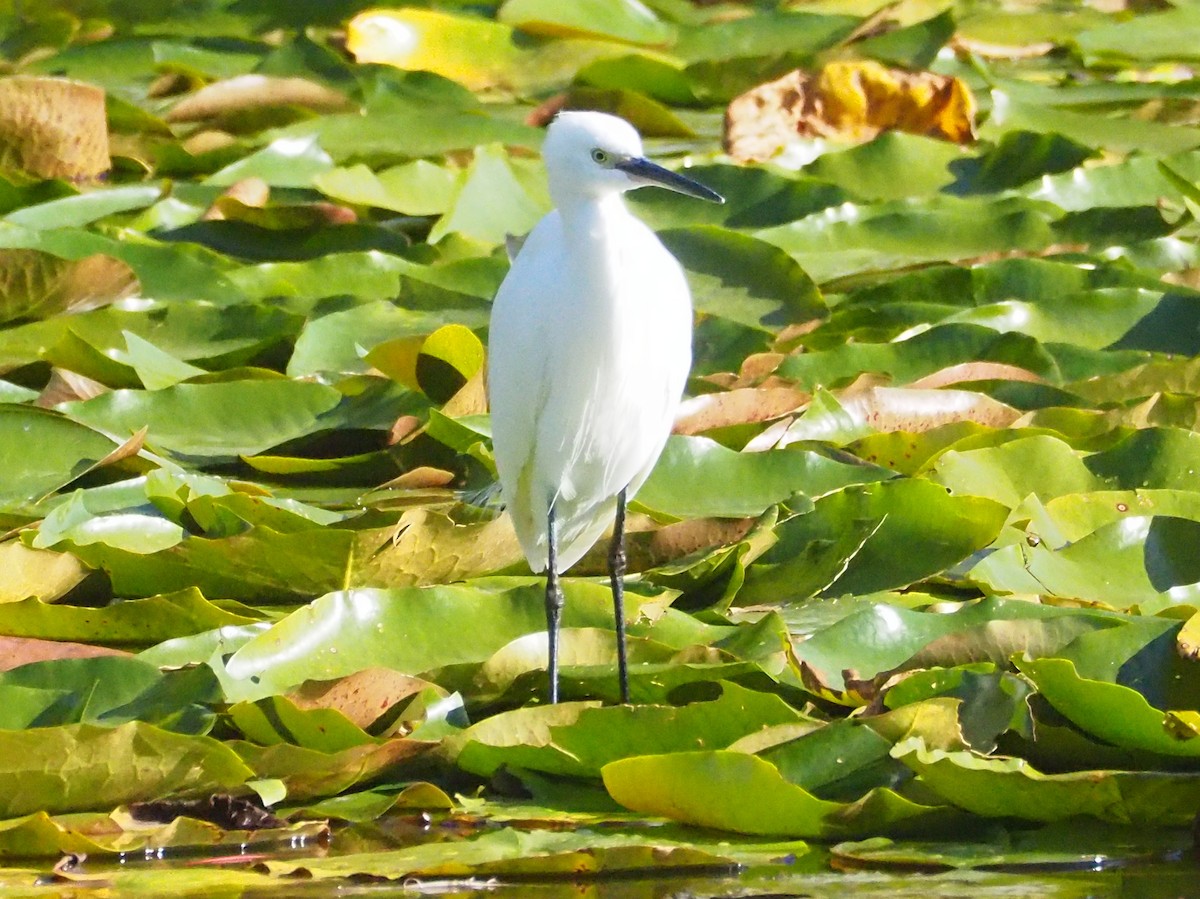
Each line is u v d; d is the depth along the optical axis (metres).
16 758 6.97
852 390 11.16
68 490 10.76
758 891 6.41
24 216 15.46
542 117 19.22
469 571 9.61
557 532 9.47
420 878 6.59
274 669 8.11
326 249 15.48
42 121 17.27
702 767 6.80
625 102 19.02
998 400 11.41
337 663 8.28
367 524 9.77
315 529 9.16
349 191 15.93
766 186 15.77
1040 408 11.35
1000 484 9.95
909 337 12.10
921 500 9.32
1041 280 13.47
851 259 14.69
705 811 6.89
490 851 6.72
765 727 7.23
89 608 8.67
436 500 10.66
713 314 12.64
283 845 6.97
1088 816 6.87
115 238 14.49
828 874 6.57
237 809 7.12
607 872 6.59
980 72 19.78
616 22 22.48
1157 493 9.62
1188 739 7.00
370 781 7.54
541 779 7.53
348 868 6.57
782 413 11.05
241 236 15.63
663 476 10.29
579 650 8.59
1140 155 16.39
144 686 7.86
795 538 9.46
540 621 8.84
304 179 16.97
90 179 17.66
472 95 20.20
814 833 6.85
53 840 6.79
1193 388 11.55
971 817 6.89
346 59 22.55
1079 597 8.85
